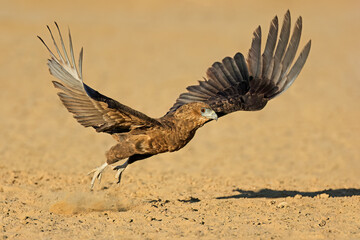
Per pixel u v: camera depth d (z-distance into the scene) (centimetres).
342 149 3119
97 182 2069
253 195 1905
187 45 6294
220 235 1377
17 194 1817
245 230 1420
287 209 1647
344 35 7344
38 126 3419
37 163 2494
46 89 4378
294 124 3706
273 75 1659
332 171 2612
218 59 5619
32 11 7662
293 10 9169
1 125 3369
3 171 2188
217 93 1689
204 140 3288
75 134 3284
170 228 1434
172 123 1498
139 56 5694
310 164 2761
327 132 3516
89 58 5469
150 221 1498
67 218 1530
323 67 5619
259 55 1675
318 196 1822
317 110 4094
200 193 1939
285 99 4434
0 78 4612
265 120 3819
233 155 2938
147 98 4175
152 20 7850
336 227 1450
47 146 2934
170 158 2830
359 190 2017
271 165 2720
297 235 1380
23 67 4994
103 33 6694
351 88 4862
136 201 1752
